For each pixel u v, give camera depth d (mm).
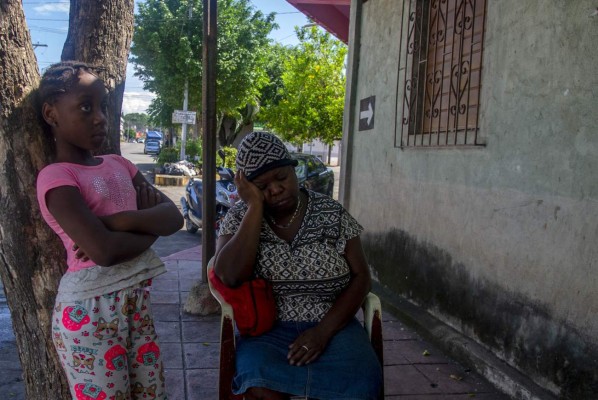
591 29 2799
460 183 4035
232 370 2219
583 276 2832
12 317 2207
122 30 2490
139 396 2018
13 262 2092
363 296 2318
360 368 2127
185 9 19188
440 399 3273
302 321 2287
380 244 5453
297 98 18656
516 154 3389
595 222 2760
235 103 21328
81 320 1806
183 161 19344
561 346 2980
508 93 3477
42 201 1773
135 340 1961
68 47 2434
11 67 1936
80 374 1849
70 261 1876
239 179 2217
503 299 3506
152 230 1910
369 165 5746
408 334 4355
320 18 7887
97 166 1939
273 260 2260
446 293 4223
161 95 21078
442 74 4434
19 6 1946
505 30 3521
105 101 1934
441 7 4512
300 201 2357
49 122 1878
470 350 3703
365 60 5887
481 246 3756
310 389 2055
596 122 2760
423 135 4586
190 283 5723
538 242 3178
